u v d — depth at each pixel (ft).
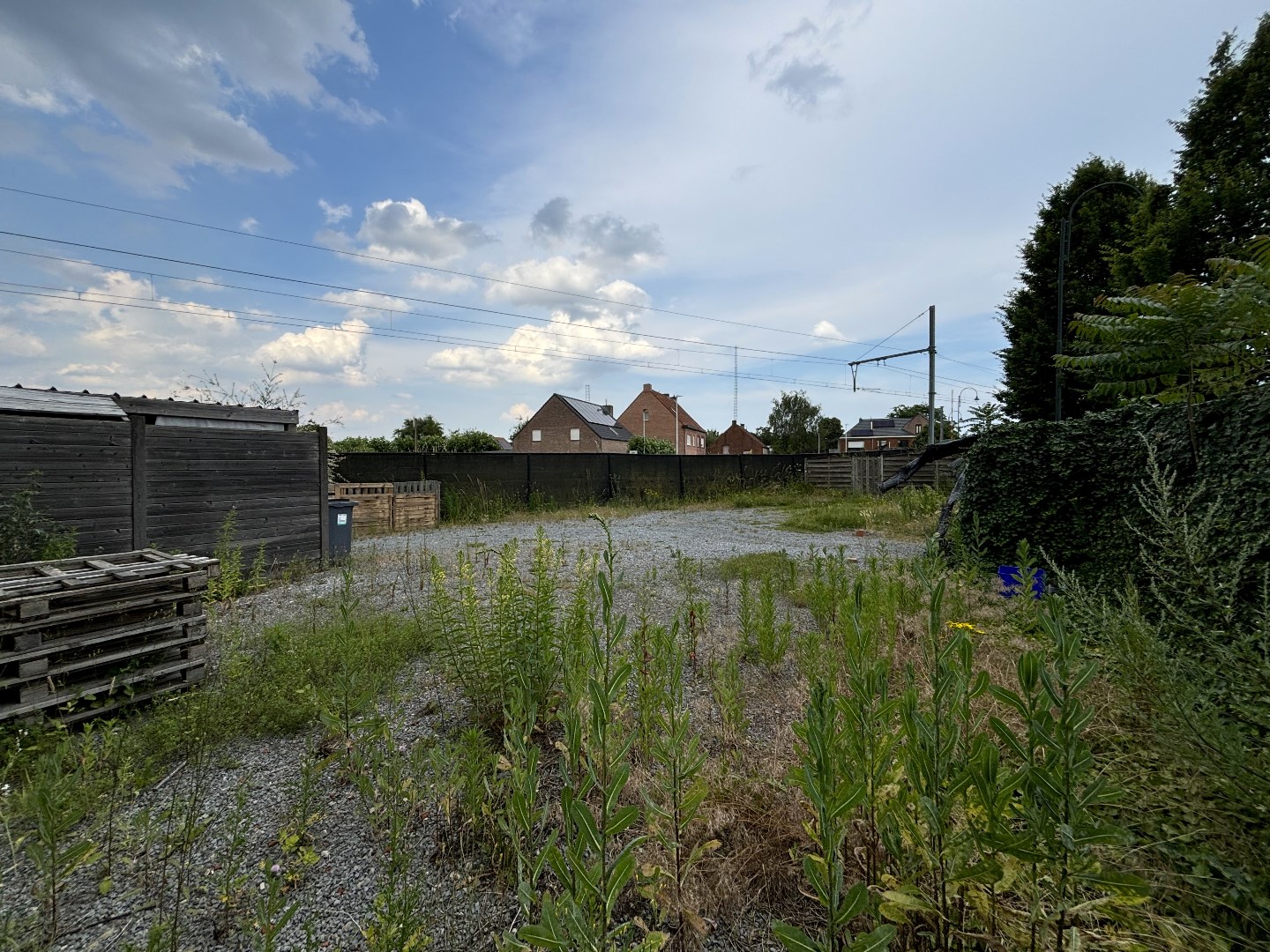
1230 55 36.55
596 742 4.53
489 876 5.90
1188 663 6.33
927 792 4.02
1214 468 11.13
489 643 9.28
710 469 59.93
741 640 12.34
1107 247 39.75
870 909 4.25
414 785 6.90
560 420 124.98
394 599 17.06
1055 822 3.45
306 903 5.58
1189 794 5.35
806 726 4.28
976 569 15.16
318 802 7.17
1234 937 4.17
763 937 5.15
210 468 19.71
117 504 17.51
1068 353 43.65
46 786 5.27
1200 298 11.00
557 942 3.07
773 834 6.09
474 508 45.01
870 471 57.77
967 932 4.23
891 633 9.84
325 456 23.25
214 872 5.98
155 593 10.14
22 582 9.32
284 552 21.71
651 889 4.90
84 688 9.11
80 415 16.79
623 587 18.19
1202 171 36.40
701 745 8.02
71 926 5.26
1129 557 13.28
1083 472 15.80
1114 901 3.51
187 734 8.23
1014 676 8.60
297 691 9.05
